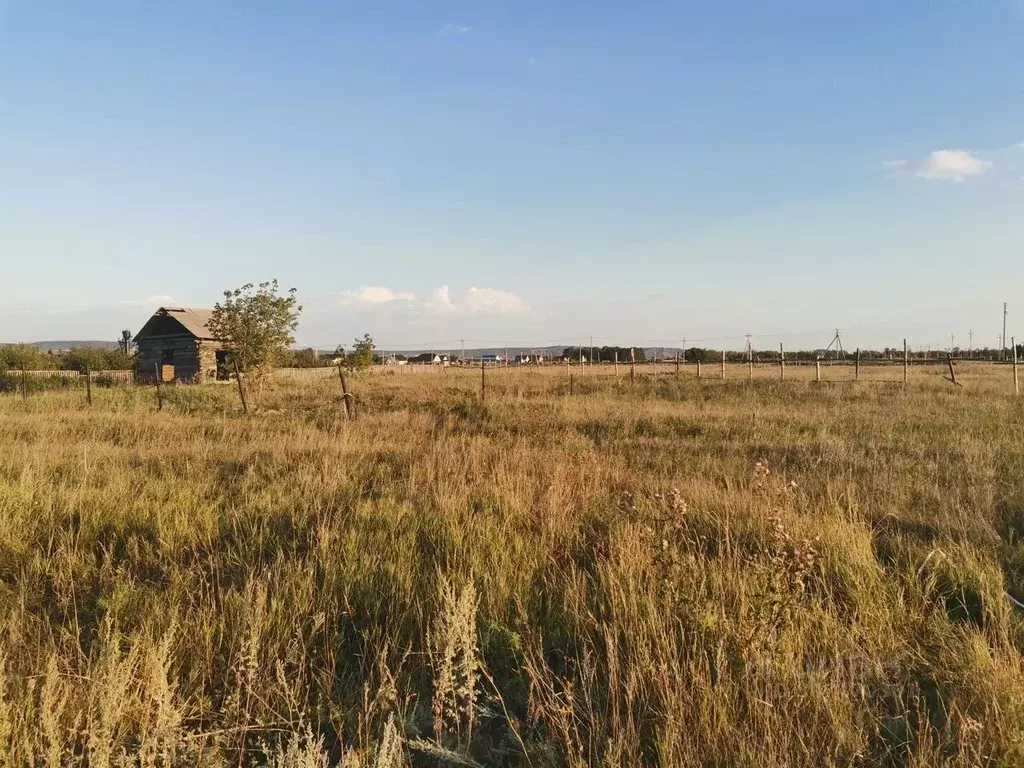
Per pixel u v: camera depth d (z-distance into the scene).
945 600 4.12
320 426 12.43
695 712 2.74
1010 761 2.49
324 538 4.80
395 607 3.89
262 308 18.31
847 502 6.02
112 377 29.27
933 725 2.86
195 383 28.17
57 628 3.68
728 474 7.50
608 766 2.46
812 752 2.52
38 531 5.38
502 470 7.18
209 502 6.29
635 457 8.93
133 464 8.34
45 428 11.28
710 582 4.01
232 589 3.97
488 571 4.29
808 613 3.65
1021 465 7.80
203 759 2.57
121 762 2.42
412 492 6.57
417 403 16.64
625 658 3.29
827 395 18.20
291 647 3.31
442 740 2.79
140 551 5.00
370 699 3.04
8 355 43.84
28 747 2.46
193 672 3.11
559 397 18.62
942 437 10.16
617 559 4.45
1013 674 3.01
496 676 3.36
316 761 2.39
